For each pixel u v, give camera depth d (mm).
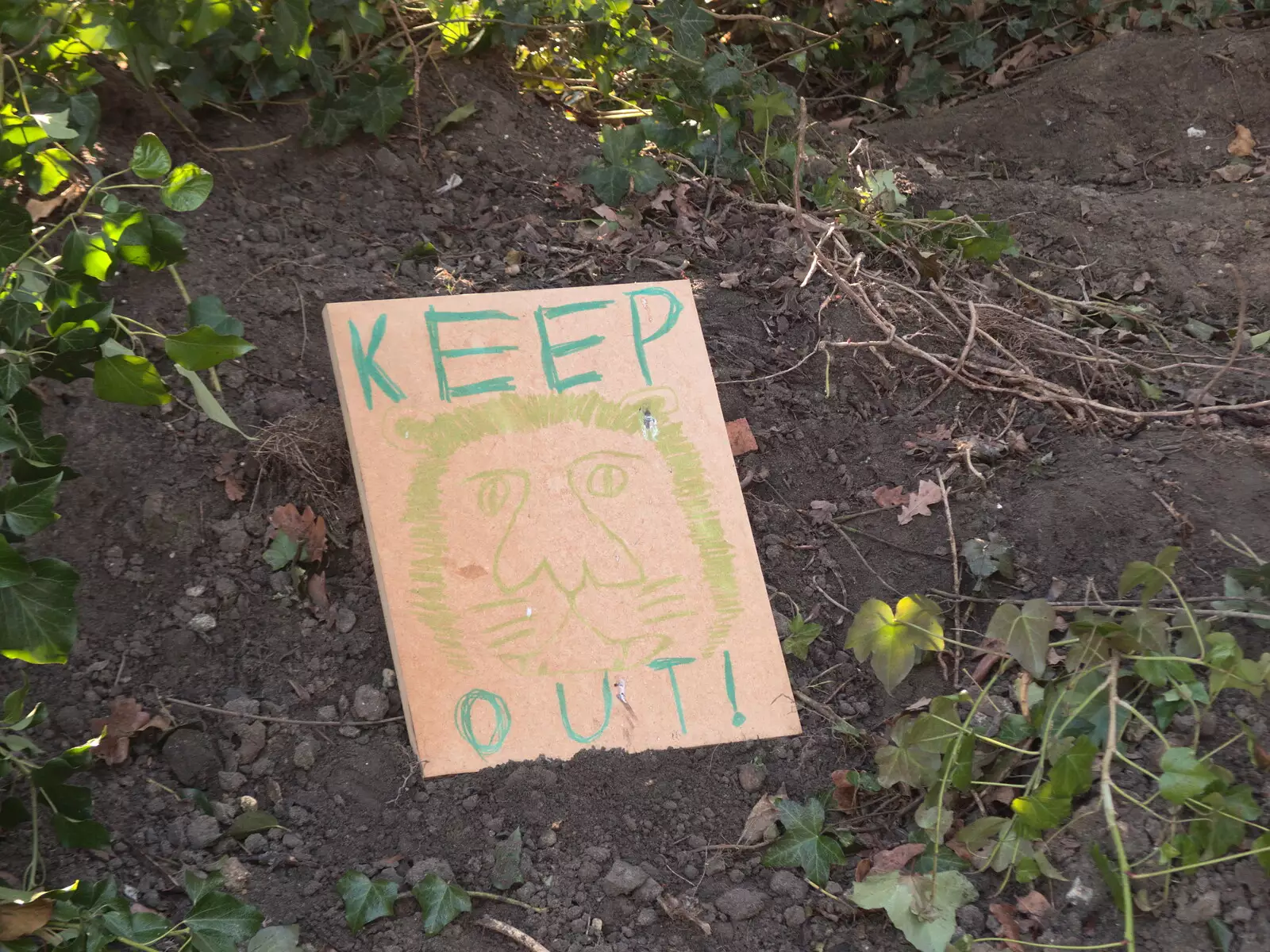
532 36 1933
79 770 1164
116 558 1291
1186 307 1794
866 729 1303
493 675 1270
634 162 1716
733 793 1249
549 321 1412
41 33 1404
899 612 1241
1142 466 1440
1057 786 1147
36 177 1402
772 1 2307
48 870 1126
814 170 1871
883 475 1476
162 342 1403
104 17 1433
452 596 1287
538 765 1242
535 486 1344
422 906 1139
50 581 1108
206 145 1616
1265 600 1285
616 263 1630
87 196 1317
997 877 1184
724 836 1223
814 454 1487
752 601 1348
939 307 1656
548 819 1214
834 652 1359
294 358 1444
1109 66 2250
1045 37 2410
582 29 1858
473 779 1231
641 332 1434
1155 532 1383
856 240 1741
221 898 1092
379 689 1281
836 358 1559
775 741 1289
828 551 1421
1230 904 1128
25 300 1248
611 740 1266
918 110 2322
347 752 1239
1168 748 1120
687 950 1147
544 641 1291
